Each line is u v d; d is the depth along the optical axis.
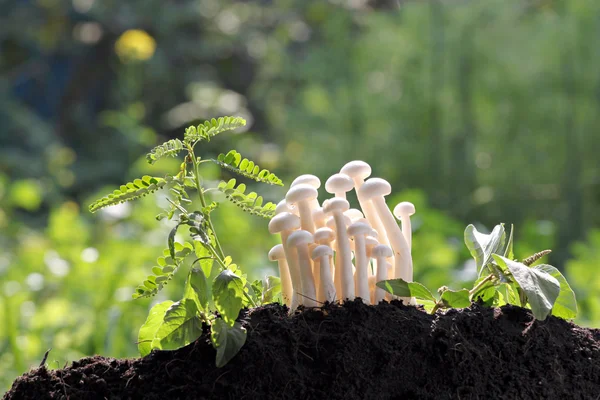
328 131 3.09
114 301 1.45
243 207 0.86
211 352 0.81
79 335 1.43
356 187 0.88
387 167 2.87
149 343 0.84
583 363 0.83
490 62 2.89
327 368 0.80
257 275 1.56
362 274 0.84
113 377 0.81
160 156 0.84
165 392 0.80
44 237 2.53
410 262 0.86
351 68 3.22
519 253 1.71
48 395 0.80
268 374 0.80
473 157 2.80
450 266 1.69
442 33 2.96
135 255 1.66
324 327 0.81
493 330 0.83
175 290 1.61
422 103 2.90
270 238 2.14
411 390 0.80
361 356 0.80
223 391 0.80
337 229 0.84
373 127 3.01
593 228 2.64
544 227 1.82
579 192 2.68
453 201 2.75
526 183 2.74
